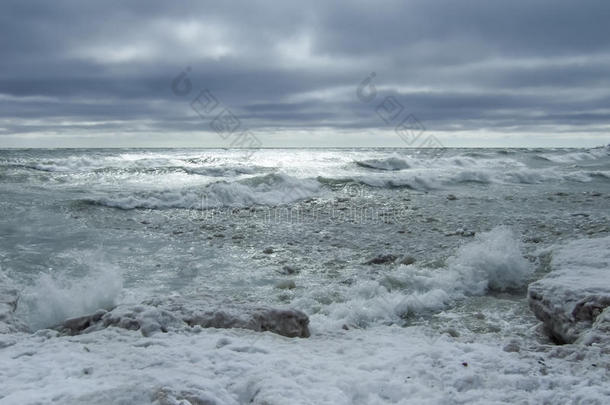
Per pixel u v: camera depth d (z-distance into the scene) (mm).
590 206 14117
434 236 10492
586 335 4562
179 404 2936
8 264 7949
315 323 5602
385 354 4238
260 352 4133
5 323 5000
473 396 3355
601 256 7266
